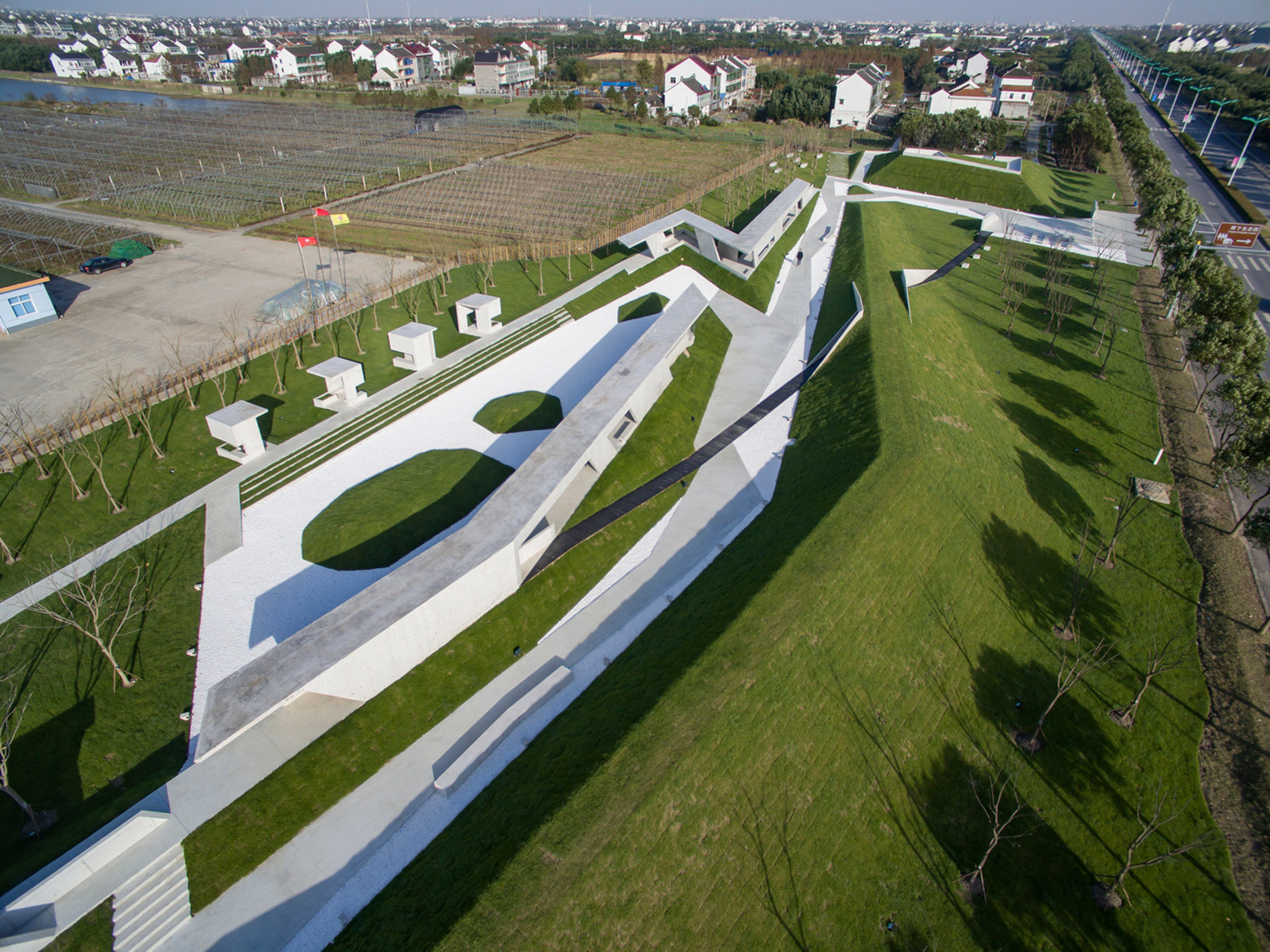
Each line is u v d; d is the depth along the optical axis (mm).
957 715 28281
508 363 52312
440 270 64688
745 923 21328
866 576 32344
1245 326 49344
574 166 107250
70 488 36969
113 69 199750
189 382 45500
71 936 20812
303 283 63000
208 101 160125
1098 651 32062
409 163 106312
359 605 28328
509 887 21203
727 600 31859
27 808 22625
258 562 34156
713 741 25172
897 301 60719
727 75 166000
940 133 118500
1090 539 38812
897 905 22516
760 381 52938
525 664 30953
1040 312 65375
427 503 38344
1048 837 24797
